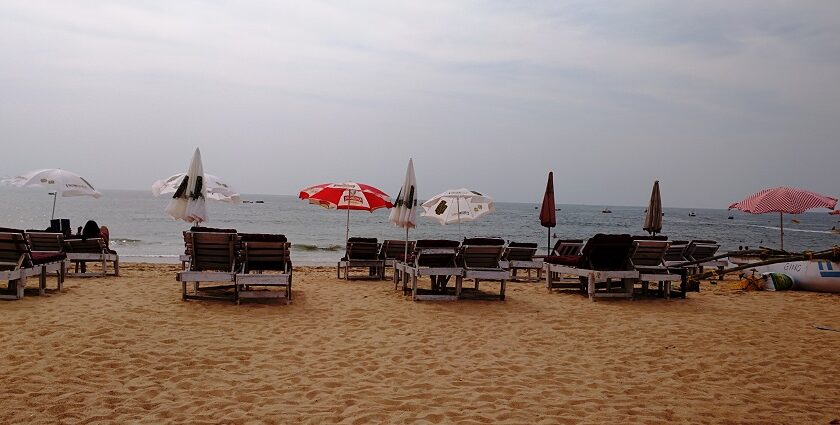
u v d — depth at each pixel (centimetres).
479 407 514
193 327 788
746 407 529
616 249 1132
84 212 6619
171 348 680
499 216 9488
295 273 1580
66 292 1023
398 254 1406
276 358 662
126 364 611
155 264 1780
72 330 724
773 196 1388
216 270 1020
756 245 4872
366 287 1244
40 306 873
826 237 6334
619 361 684
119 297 984
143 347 676
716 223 10169
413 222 1157
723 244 4997
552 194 1353
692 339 799
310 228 5459
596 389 575
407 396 541
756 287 1346
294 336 765
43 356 618
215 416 478
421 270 1053
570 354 713
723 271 1305
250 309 932
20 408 477
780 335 834
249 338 745
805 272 1331
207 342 715
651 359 695
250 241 992
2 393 507
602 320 921
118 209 7494
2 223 4834
